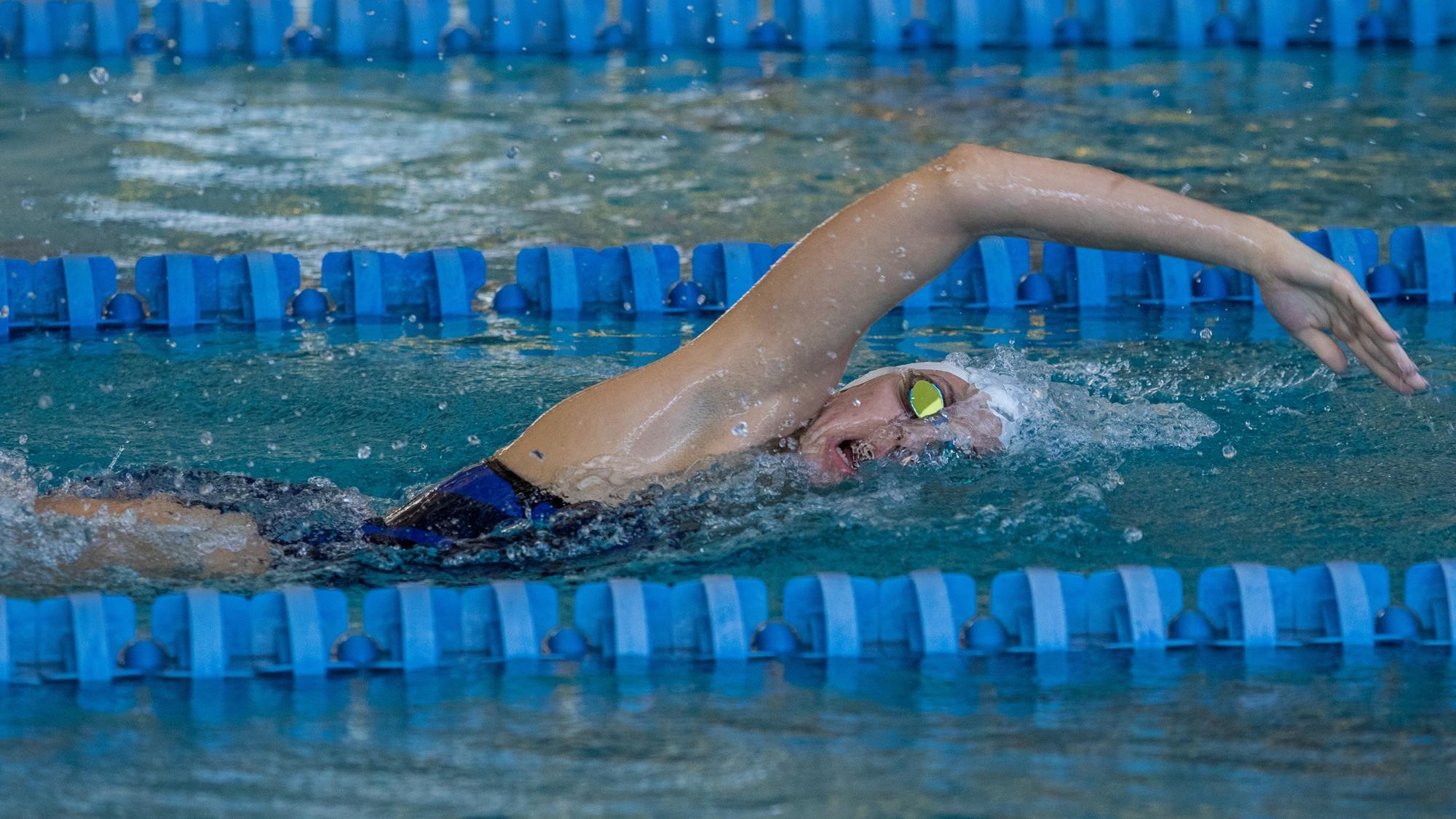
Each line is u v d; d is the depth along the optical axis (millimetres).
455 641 7387
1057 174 7590
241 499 8656
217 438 10266
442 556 8047
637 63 23109
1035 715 6477
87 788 5500
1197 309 13695
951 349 12406
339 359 12266
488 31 23703
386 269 13969
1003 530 8375
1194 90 21031
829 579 7562
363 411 10859
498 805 5324
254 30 23312
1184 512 8719
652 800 5387
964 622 7602
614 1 24609
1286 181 17000
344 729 6242
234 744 6035
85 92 21047
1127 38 23703
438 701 6652
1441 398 10734
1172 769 5719
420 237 15641
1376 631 7664
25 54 22844
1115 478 9109
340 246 15281
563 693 6770
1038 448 9328
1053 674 7082
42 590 7562
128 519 8266
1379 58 22562
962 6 23703
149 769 5719
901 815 5219
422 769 5730
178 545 8078
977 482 8852
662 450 8312
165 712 6457
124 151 18438
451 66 22953
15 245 14883
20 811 5246
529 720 6375
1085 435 9664
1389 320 13211
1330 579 7699
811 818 5211
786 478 8430
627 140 19266
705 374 8297
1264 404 10656
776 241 15445
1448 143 18344
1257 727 6281
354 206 16641
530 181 17641
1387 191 16562
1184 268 14086
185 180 17391
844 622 7422
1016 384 9453
